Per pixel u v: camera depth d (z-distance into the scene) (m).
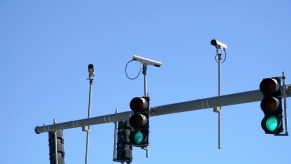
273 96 13.20
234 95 14.23
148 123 15.37
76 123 17.89
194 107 14.97
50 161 19.27
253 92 13.91
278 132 13.16
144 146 15.27
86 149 18.42
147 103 15.45
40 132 19.17
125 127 16.97
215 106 14.64
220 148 15.33
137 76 16.58
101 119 17.11
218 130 15.27
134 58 16.14
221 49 16.02
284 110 13.38
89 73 19.06
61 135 19.41
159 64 16.47
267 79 13.20
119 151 16.95
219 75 15.91
